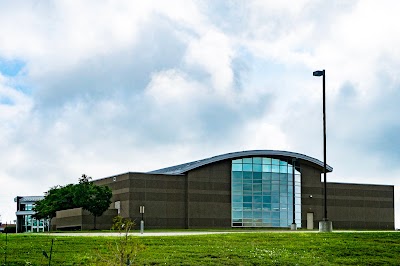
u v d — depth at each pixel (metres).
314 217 93.50
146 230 73.06
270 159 90.69
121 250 24.45
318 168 94.69
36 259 31.91
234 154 88.25
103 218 86.25
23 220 141.00
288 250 36.00
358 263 33.41
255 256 33.28
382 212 99.25
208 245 37.16
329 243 38.78
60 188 88.44
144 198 85.06
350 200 97.31
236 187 88.81
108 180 90.19
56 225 93.88
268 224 89.25
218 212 87.56
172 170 95.31
